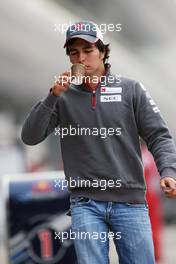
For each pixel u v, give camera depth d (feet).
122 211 26.84
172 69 140.36
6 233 48.83
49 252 48.34
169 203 125.59
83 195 27.02
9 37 95.81
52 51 97.25
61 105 27.48
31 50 100.01
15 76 109.60
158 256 62.23
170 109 152.66
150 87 139.03
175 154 26.48
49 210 48.34
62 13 92.58
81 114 27.12
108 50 27.73
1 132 89.56
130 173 26.96
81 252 26.81
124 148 26.96
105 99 27.04
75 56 27.22
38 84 111.24
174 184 25.52
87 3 93.15
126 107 27.04
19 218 48.67
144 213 27.14
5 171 85.15
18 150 86.43
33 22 93.45
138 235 26.89
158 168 26.48
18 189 48.62
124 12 99.60
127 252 27.14
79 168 27.17
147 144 27.37
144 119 27.04
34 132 27.37
